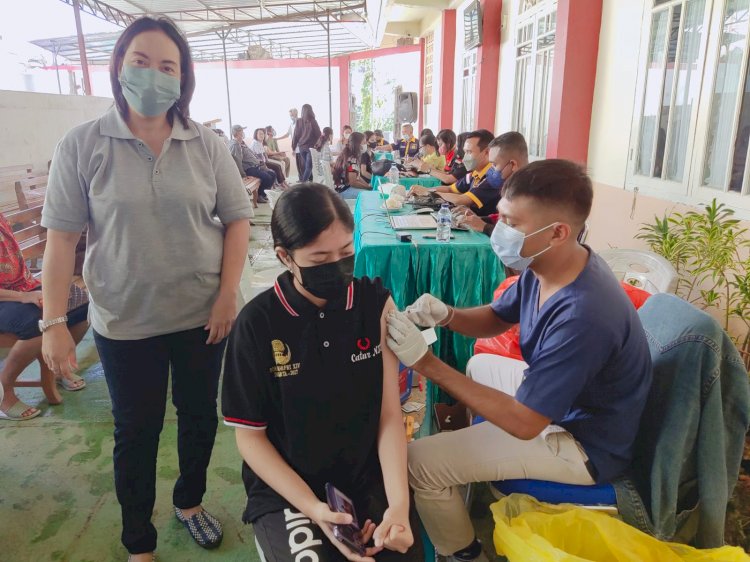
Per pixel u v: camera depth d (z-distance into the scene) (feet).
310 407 3.52
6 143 16.48
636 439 4.14
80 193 4.11
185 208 4.29
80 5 28.07
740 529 4.91
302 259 3.29
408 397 7.66
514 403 3.60
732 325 7.22
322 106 59.62
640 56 10.62
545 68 16.16
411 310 4.48
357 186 20.25
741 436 3.86
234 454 6.70
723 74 8.17
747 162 7.57
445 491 4.28
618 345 3.53
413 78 46.88
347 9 35.55
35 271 11.73
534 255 3.68
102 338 4.40
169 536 5.36
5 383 7.39
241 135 27.07
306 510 3.33
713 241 6.71
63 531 5.46
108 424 7.36
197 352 4.73
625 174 11.30
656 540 3.61
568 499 4.01
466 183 12.65
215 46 48.83
